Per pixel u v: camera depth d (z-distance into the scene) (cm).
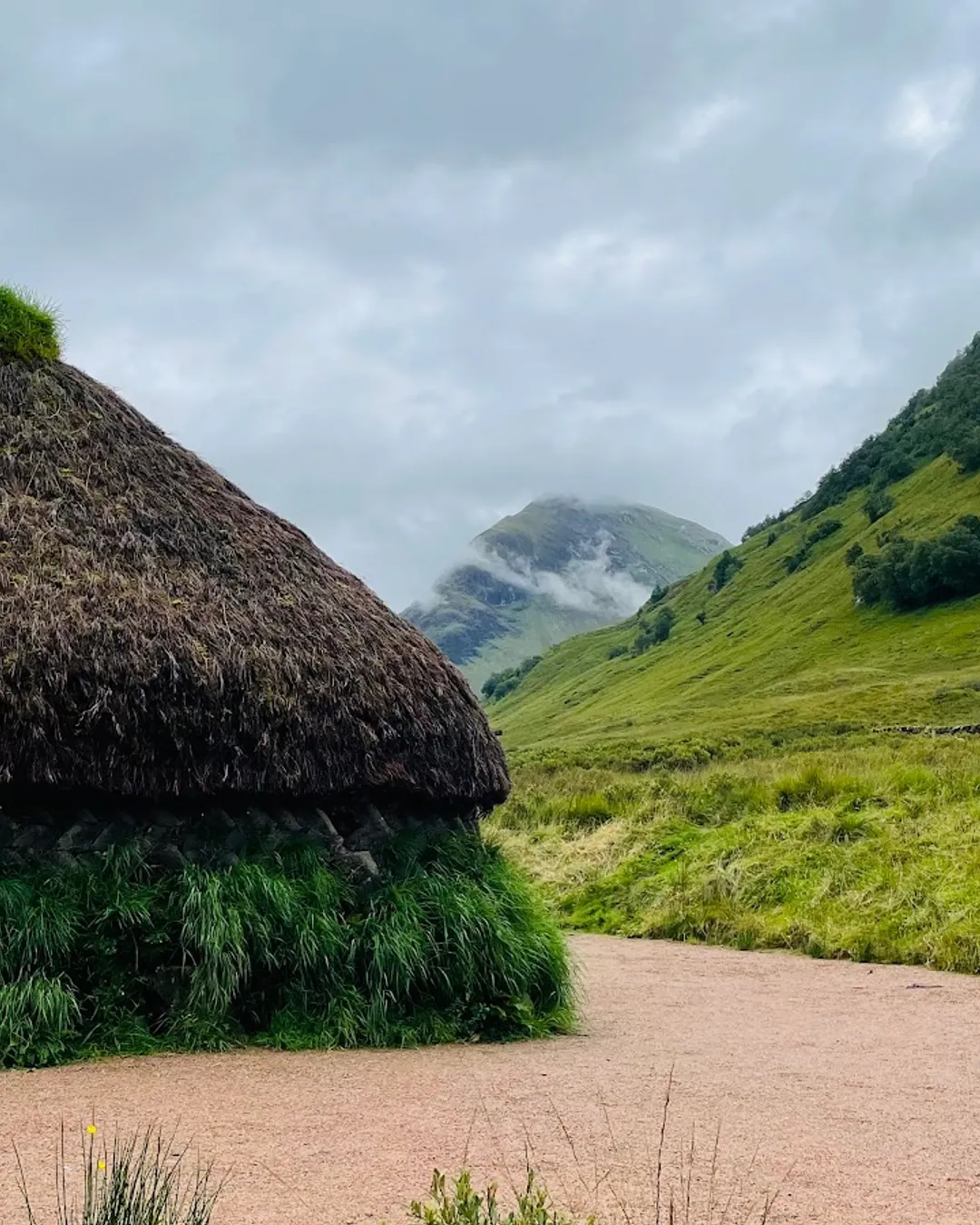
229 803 864
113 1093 635
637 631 15688
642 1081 688
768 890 1486
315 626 928
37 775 768
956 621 8944
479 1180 484
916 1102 636
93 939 773
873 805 1692
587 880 1708
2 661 772
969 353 14175
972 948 1179
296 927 816
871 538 11125
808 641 10081
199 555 943
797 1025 884
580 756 5856
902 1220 443
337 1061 741
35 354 1031
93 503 933
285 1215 436
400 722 916
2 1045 711
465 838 964
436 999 840
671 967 1201
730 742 6100
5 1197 447
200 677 825
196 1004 776
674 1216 441
